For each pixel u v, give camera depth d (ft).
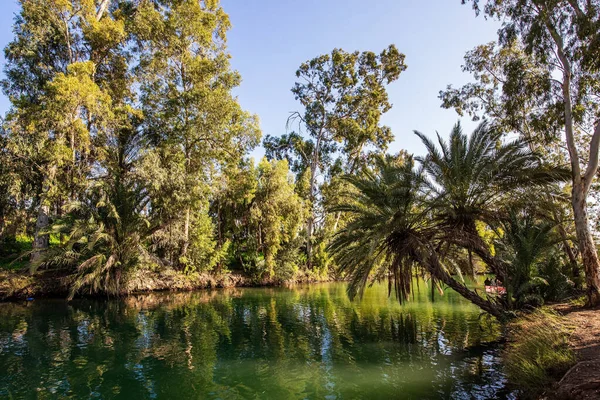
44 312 53.52
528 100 54.49
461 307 59.11
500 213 43.93
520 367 22.93
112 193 71.05
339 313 54.24
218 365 29.01
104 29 76.07
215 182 94.43
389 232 40.78
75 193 75.51
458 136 41.75
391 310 56.65
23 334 39.34
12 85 74.18
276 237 104.88
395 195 40.45
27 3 68.64
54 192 69.26
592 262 39.99
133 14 86.58
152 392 23.45
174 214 82.23
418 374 26.55
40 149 67.82
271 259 103.45
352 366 28.66
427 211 41.55
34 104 70.08
